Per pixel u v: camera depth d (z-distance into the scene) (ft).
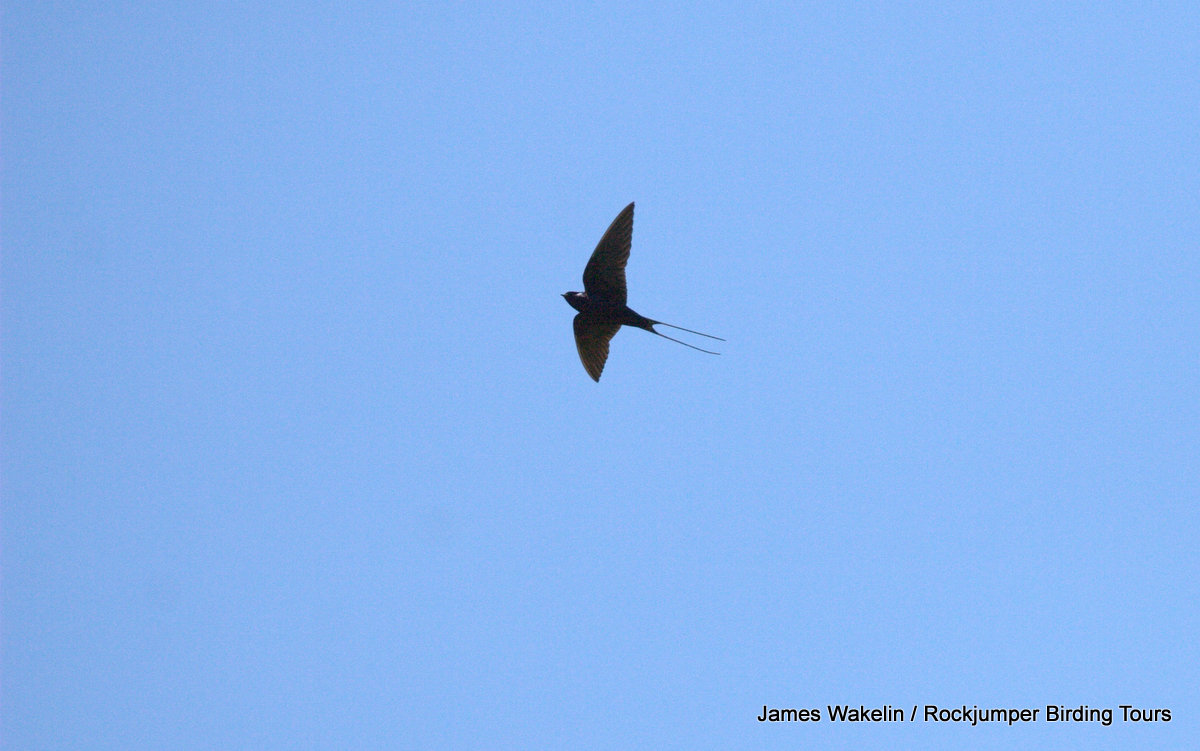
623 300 49.26
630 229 48.55
